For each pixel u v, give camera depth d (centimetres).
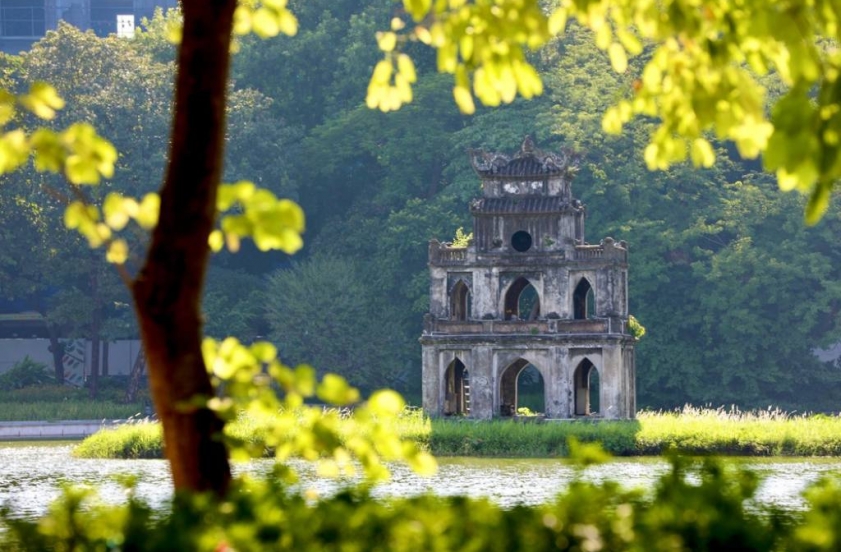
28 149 3719
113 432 17850
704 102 4109
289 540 3080
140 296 3984
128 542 3155
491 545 3072
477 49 4253
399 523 3125
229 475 4038
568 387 19650
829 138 3269
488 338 19788
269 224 3475
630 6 4262
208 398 4019
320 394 3700
